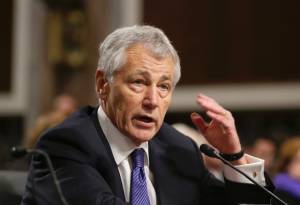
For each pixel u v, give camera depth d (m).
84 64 14.33
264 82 15.78
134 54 3.38
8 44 17.05
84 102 14.19
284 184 7.38
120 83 3.40
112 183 3.48
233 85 15.97
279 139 15.77
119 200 3.28
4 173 4.24
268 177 3.88
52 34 14.62
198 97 3.82
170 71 3.43
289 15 15.66
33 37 15.48
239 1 16.00
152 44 3.39
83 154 3.47
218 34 16.14
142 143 3.65
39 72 15.27
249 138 16.05
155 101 3.39
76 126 3.57
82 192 3.30
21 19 16.80
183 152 3.92
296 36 15.59
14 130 17.38
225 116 3.80
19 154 3.16
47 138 3.51
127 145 3.62
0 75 17.12
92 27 14.17
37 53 15.38
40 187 3.40
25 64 16.56
